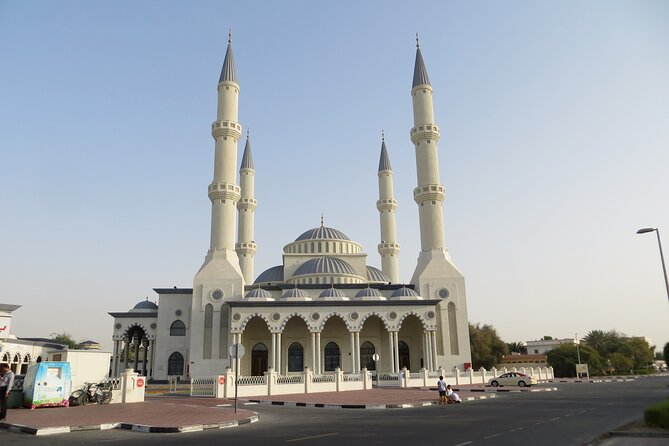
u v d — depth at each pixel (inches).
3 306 2271.2
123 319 3058.6
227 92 2960.1
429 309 2659.9
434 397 1510.8
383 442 653.9
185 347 2869.1
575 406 1186.6
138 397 1310.3
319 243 3344.0
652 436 675.4
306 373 1865.2
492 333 4589.1
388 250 3619.6
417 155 3088.1
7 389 881.5
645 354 5378.9
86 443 657.0
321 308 2618.1
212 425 822.5
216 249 2795.3
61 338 4832.7
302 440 677.9
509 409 1131.3
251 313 2568.9
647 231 1291.8
